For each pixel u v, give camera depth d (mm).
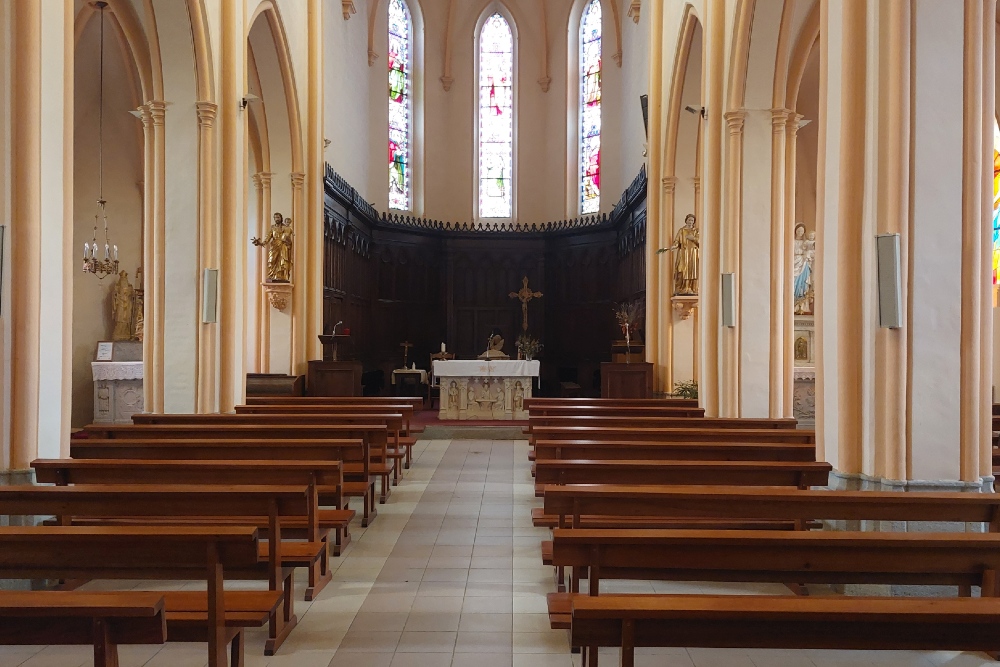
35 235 6852
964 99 6480
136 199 18203
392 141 25688
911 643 3129
